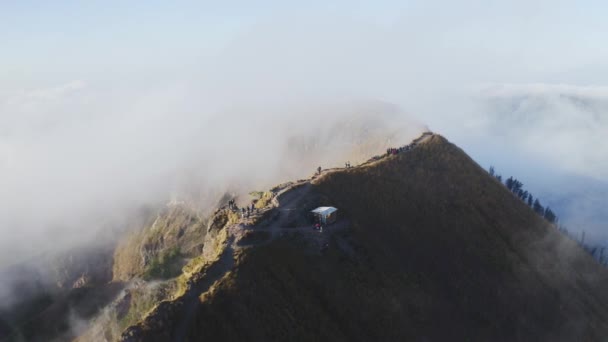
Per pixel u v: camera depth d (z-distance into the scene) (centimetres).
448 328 6844
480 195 10181
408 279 7144
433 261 7925
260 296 5434
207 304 5072
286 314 5406
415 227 8456
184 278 6788
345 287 6325
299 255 6444
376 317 6144
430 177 10075
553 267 9419
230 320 5028
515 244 9294
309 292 5912
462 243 8562
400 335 6106
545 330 7819
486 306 7600
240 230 6712
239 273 5594
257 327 5094
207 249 7506
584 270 10069
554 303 8394
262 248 6181
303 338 5266
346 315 5916
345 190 8750
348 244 7138
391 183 9369
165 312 4909
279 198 8131
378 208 8544
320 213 7325
